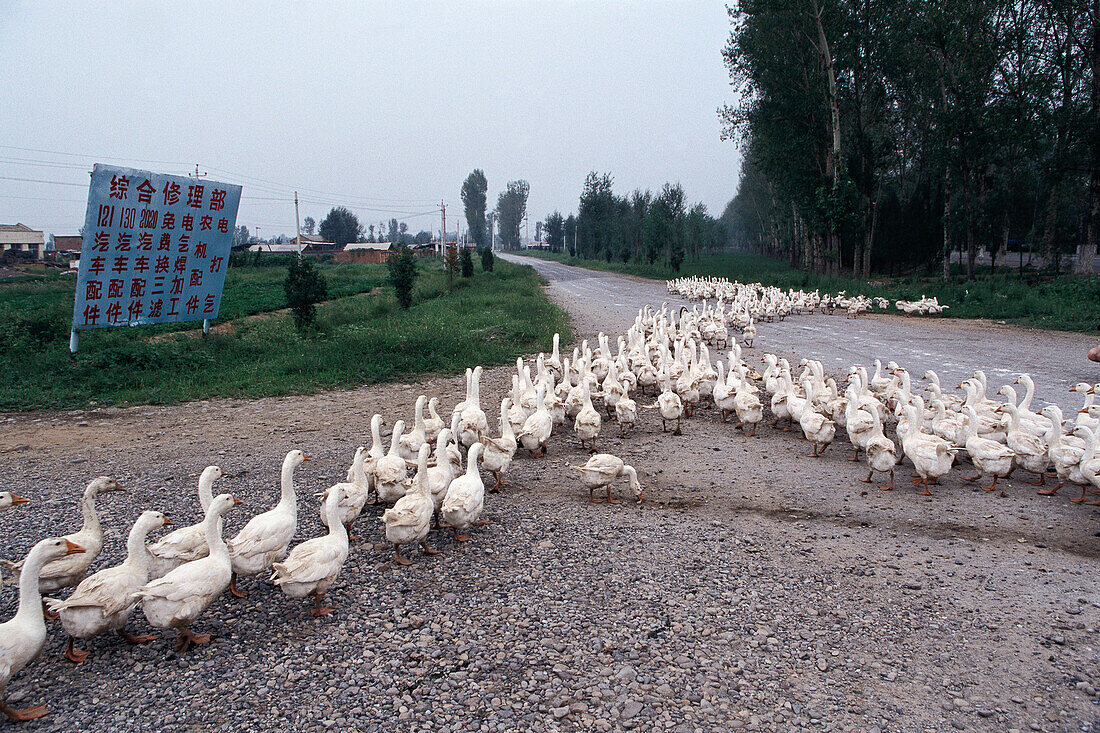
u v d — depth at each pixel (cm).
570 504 930
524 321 2844
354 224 14325
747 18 4356
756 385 1648
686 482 1013
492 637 601
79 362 1811
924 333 2480
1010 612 631
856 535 809
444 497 845
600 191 10400
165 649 588
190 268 2127
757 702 511
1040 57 3609
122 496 952
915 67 4222
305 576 604
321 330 2528
